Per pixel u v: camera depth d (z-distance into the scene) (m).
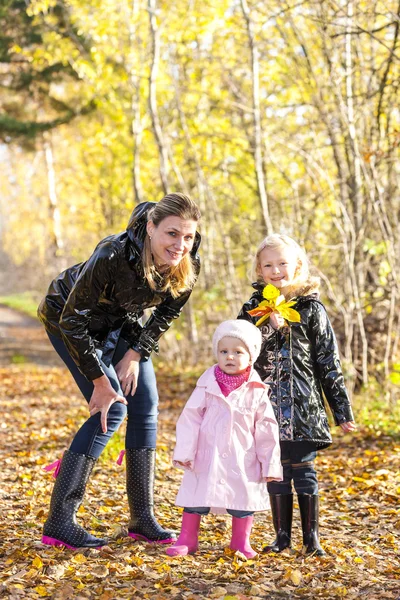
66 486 3.88
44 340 26.92
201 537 4.27
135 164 14.61
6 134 22.91
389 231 8.80
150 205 3.77
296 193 10.19
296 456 3.96
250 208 13.77
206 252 14.45
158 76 14.41
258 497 3.77
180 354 15.73
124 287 3.75
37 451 7.26
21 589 3.25
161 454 6.94
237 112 13.34
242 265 12.58
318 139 10.73
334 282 10.23
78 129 24.80
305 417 3.92
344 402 3.98
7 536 4.10
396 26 8.56
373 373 10.00
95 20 13.97
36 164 35.81
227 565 3.65
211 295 12.34
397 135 8.62
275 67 12.22
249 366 3.89
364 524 4.70
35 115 25.94
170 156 14.32
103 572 3.51
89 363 3.77
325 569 3.65
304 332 4.03
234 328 3.83
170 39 13.53
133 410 4.11
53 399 12.10
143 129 15.62
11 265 59.66
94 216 22.83
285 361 3.99
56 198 32.16
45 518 4.55
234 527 3.86
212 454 3.76
